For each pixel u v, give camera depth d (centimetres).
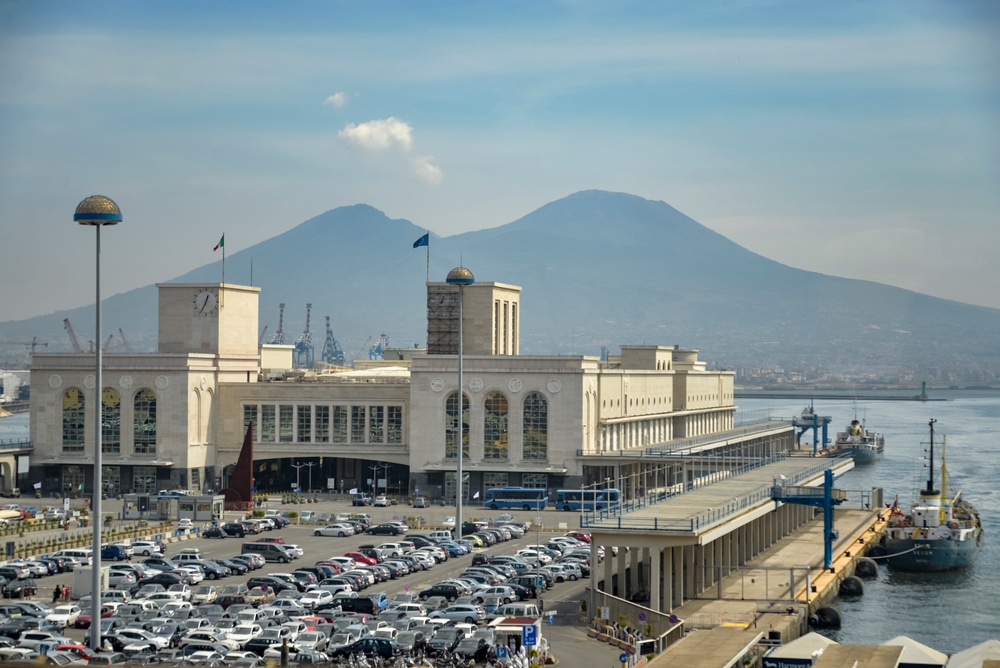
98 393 14862
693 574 18162
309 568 19012
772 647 13975
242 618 15350
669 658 13125
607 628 15425
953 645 17162
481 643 13962
